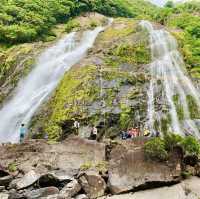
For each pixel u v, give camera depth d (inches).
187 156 700.0
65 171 690.2
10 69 1403.8
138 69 1232.8
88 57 1286.9
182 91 1165.7
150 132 1039.0
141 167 644.7
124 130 1024.2
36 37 1780.3
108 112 1042.7
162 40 1396.4
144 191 625.9
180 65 1282.0
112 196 613.0
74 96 1079.6
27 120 1134.4
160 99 1123.3
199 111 1127.6
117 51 1302.9
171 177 639.8
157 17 2016.5
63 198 583.2
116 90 1103.0
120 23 1700.3
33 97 1230.3
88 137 989.2
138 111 1071.0
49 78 1320.1
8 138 1141.1
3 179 656.4
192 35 1545.3
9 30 1678.2
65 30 1887.3
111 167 655.8
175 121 1085.1
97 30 1674.5
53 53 1454.2
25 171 691.4
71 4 2116.1
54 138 1008.2
